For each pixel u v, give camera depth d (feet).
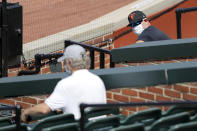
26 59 120.88
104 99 67.10
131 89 77.10
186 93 75.56
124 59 84.53
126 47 84.38
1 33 101.96
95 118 62.23
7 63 103.55
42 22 150.51
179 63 77.36
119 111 63.87
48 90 77.36
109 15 151.74
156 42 85.35
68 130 53.83
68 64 66.49
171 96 76.07
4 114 77.36
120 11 154.92
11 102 81.76
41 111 65.46
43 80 77.05
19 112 57.41
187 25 158.10
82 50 66.39
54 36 134.62
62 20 152.76
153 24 153.48
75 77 65.77
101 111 61.98
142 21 100.63
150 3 154.92
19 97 80.69
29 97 79.97
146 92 76.84
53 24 148.87
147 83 75.61
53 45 128.36
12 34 103.71
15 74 118.21
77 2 168.96
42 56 114.42
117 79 75.72
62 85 65.46
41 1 168.04
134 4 158.92
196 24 159.84
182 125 50.44
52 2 167.94
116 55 84.64
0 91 77.97
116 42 143.84
